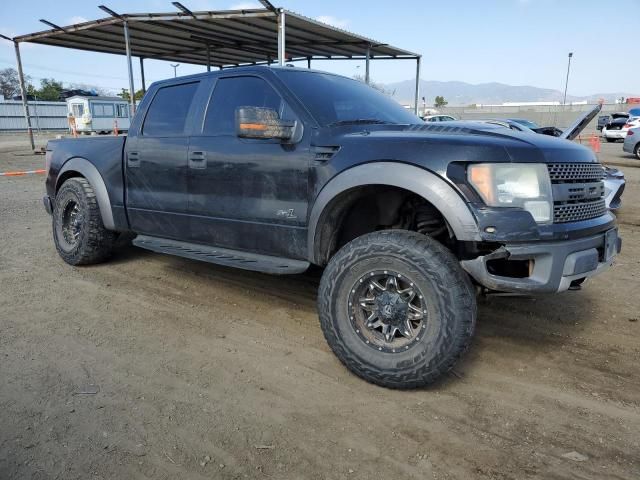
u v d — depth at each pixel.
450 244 3.29
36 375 3.06
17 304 4.23
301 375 3.11
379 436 2.51
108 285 4.75
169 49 16.23
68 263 5.35
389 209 3.46
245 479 2.20
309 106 3.54
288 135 3.38
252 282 4.89
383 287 2.95
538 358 3.37
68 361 3.24
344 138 3.22
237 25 12.55
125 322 3.89
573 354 3.43
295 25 12.38
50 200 5.69
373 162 3.01
